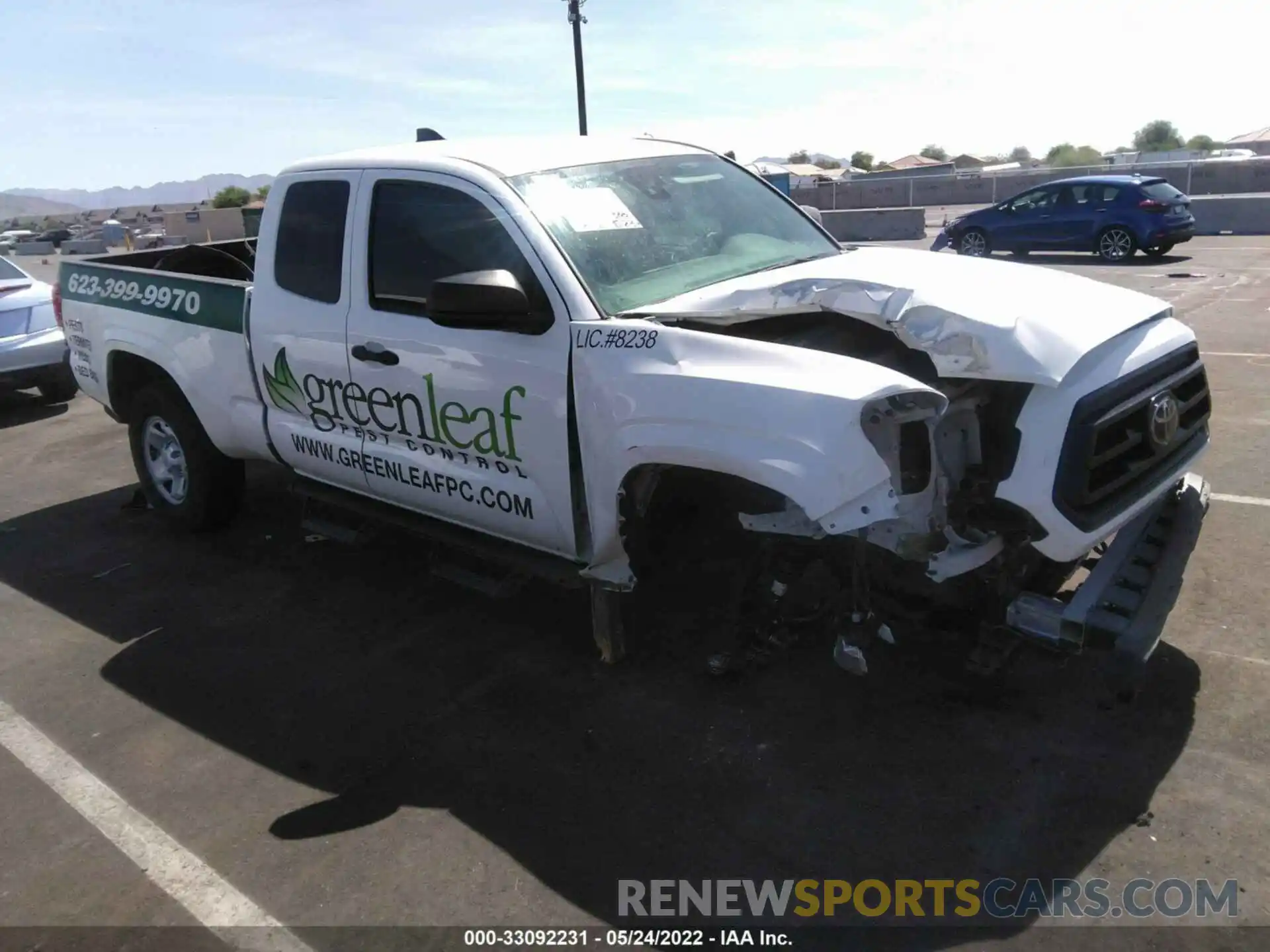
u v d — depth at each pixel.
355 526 4.93
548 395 3.64
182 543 5.84
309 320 4.52
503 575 4.19
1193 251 18.75
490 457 3.94
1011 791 3.24
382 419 4.32
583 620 4.60
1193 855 2.92
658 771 3.47
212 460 5.64
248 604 5.00
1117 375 3.26
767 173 29.23
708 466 3.22
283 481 6.84
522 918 2.86
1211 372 8.44
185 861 3.18
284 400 4.80
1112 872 2.88
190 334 5.25
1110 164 50.75
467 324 3.56
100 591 5.25
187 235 40.00
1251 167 29.17
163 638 4.70
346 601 4.97
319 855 3.17
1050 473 3.13
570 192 3.98
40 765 3.75
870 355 3.53
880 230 25.92
